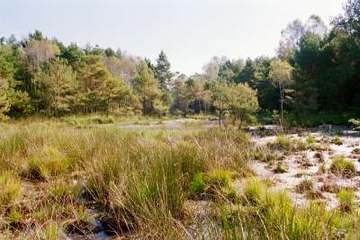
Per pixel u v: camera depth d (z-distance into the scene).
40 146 7.36
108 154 6.17
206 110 49.41
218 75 76.00
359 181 6.13
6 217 4.16
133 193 4.32
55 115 34.81
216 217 3.55
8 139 7.73
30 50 52.28
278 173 6.90
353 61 27.66
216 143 7.62
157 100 44.66
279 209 3.68
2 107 26.66
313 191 5.28
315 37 33.59
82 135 8.57
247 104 24.45
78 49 55.88
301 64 30.45
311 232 3.03
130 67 67.12
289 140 11.54
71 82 37.03
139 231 3.74
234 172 6.05
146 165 5.11
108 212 4.46
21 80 39.94
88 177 5.58
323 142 12.13
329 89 28.66
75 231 3.98
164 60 66.75
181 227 3.34
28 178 6.02
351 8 28.92
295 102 28.38
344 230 3.24
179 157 5.95
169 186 4.47
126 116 37.28
